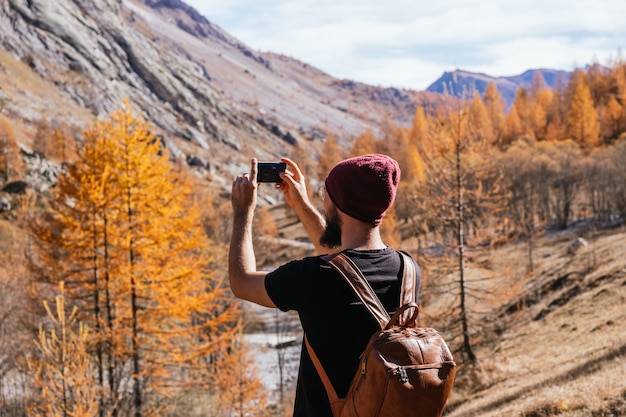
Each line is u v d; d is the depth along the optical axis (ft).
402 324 6.67
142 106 618.44
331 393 6.49
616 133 403.13
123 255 60.29
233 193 7.40
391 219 117.70
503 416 49.08
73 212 58.80
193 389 79.71
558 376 66.18
